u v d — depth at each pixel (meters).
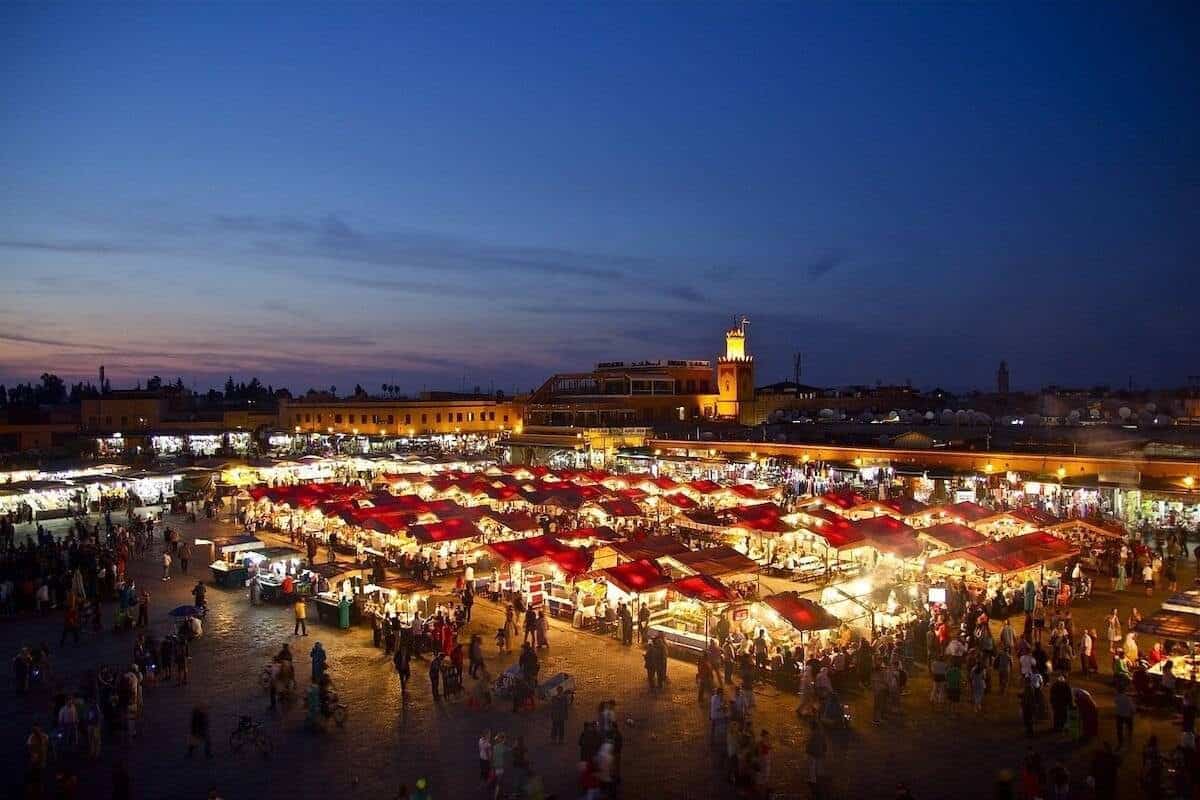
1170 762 18.16
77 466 65.00
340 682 24.97
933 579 32.97
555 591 32.72
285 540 46.66
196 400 154.75
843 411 105.19
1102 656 26.28
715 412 103.06
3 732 21.25
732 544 41.06
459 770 19.41
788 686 24.23
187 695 24.00
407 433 116.38
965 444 61.12
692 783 18.67
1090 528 37.06
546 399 103.50
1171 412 89.06
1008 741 20.56
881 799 17.78
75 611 28.25
